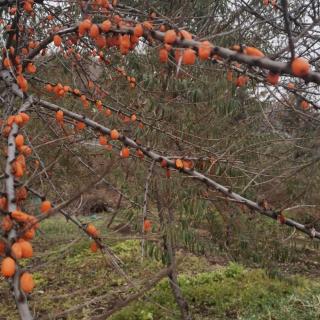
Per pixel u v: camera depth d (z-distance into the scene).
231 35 3.63
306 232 2.27
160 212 3.64
